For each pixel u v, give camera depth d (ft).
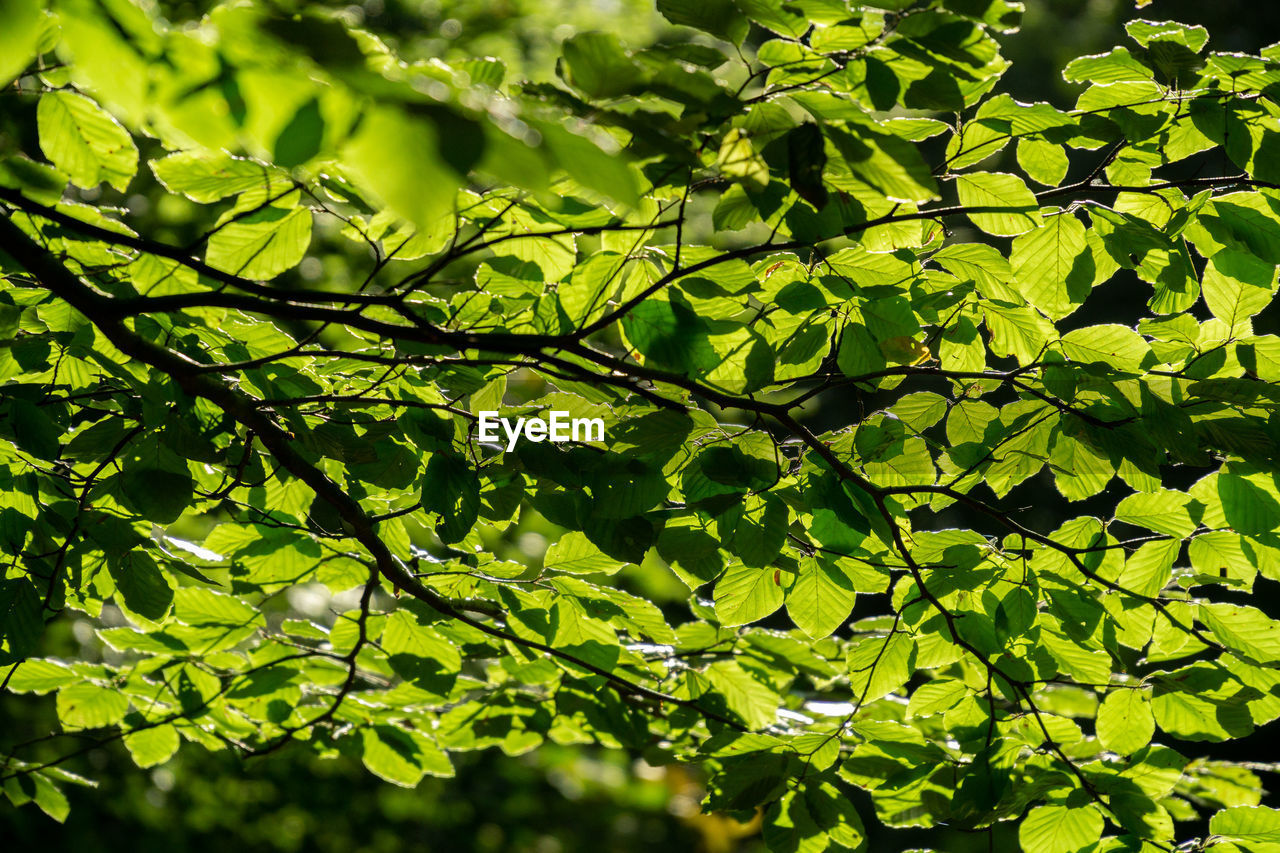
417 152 6.19
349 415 10.37
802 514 10.51
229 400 10.05
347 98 6.64
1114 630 10.45
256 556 10.70
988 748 10.41
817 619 10.53
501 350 9.79
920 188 9.38
